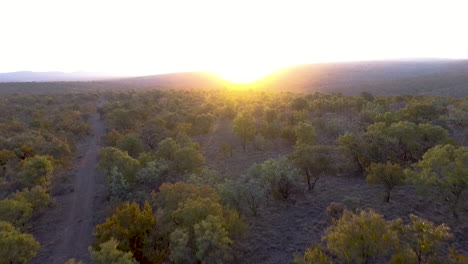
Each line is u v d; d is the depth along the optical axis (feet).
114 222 63.10
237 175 112.88
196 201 64.13
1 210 75.97
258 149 145.28
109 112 232.73
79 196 107.55
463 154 69.15
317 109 208.13
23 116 243.40
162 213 73.20
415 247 46.68
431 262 44.65
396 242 45.32
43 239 81.25
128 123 200.44
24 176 104.37
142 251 61.26
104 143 171.83
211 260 54.24
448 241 60.34
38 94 361.51
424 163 75.97
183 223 62.39
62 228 86.48
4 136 173.58
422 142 104.63
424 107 143.95
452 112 151.64
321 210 79.41
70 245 78.18
